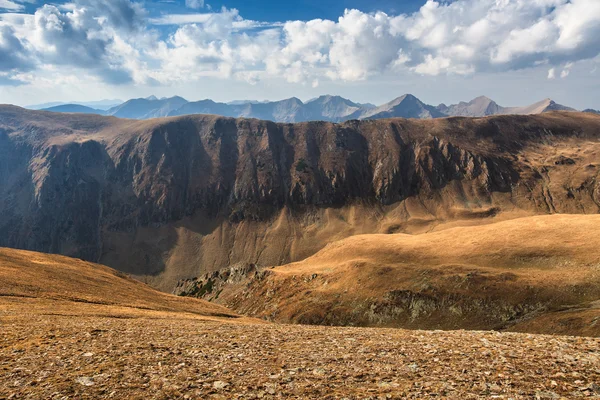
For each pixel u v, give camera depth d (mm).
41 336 18500
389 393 10492
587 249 80125
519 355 14016
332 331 22500
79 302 38188
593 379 11047
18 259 56438
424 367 13055
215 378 12141
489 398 9898
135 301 47250
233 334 20688
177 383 11609
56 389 10922
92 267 73375
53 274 51344
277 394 10656
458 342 16984
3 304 30562
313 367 13367
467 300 78375
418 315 82000
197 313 49094
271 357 14867
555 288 71125
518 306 71438
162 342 17922
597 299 64312
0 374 12297
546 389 10445
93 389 11000
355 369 13031
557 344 15570
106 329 21375
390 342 17609
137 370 12992
